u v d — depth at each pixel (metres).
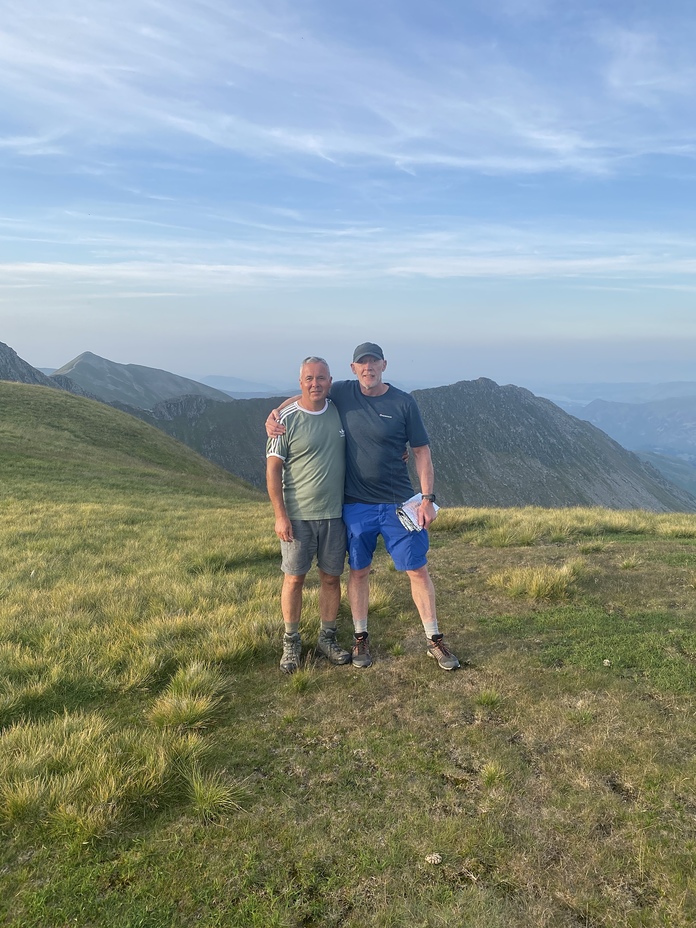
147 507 15.68
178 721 3.58
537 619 5.23
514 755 3.19
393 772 3.09
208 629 5.14
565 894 2.29
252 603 5.88
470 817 2.72
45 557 8.49
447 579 6.84
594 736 3.31
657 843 2.50
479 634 4.96
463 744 3.31
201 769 3.11
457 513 11.26
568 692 3.84
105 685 4.13
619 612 5.39
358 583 4.47
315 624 5.16
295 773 3.11
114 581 6.95
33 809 2.76
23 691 3.92
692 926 2.12
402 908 2.24
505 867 2.43
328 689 4.05
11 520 11.98
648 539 9.21
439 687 4.01
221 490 24.11
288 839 2.61
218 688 4.03
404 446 4.45
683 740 3.23
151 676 4.26
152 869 2.45
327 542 4.36
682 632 4.75
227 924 2.19
